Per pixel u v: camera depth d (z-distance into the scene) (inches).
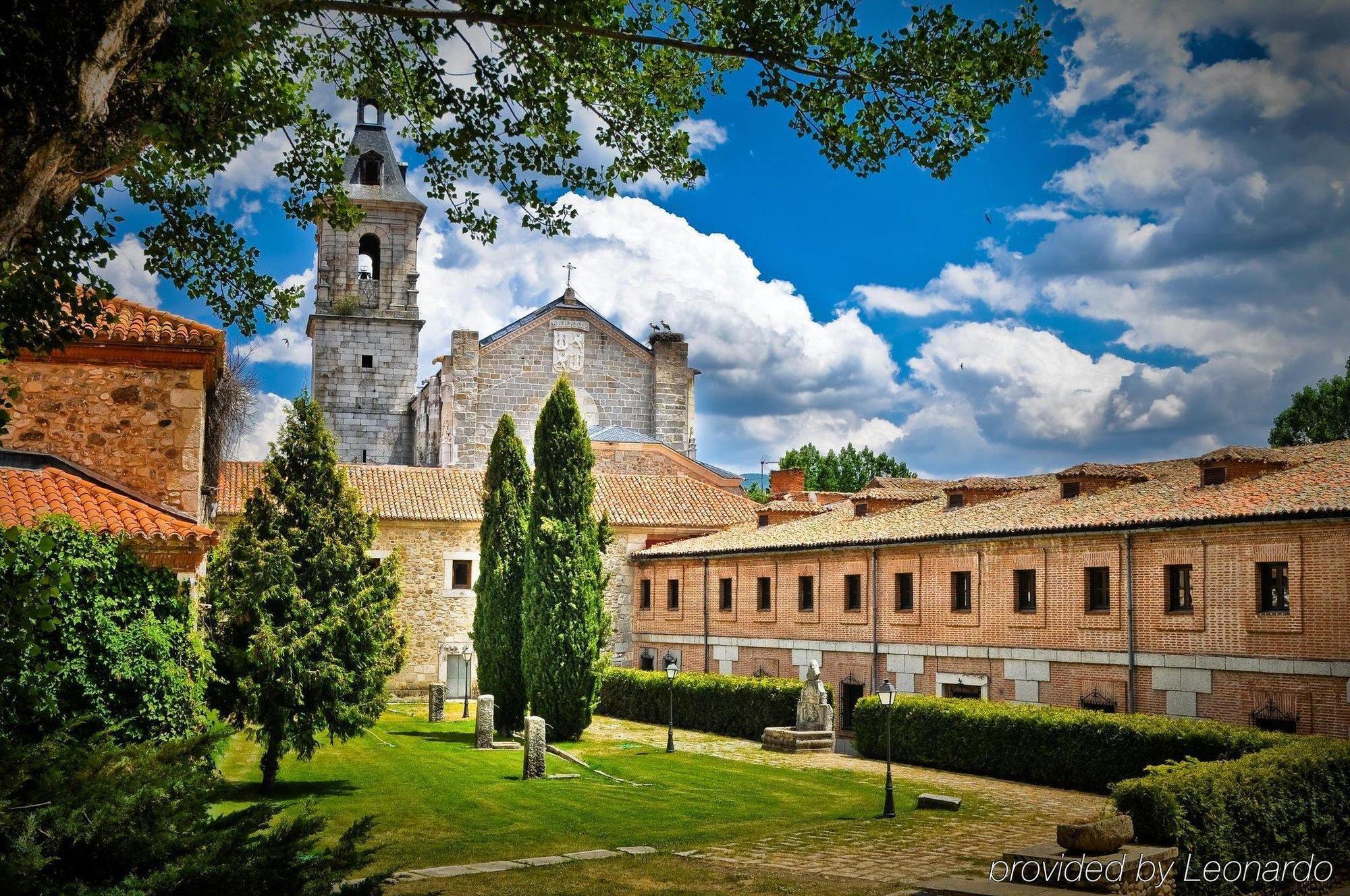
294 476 1004.6
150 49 407.5
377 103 579.8
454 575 1956.2
